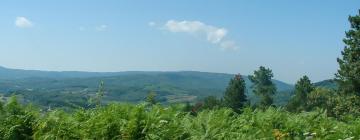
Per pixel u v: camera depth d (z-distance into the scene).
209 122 9.52
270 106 11.16
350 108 54.78
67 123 9.17
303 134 9.45
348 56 58.34
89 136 8.88
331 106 59.12
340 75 58.59
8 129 9.17
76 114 9.68
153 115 9.15
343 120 12.59
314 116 11.16
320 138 9.43
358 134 9.72
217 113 10.63
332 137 9.25
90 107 10.20
